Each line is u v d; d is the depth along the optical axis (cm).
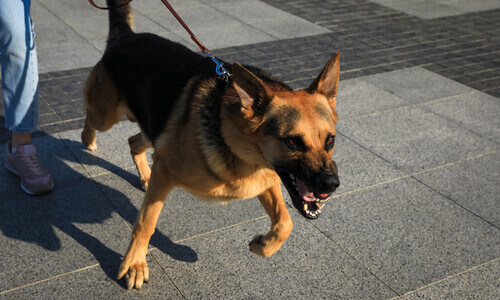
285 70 718
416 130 584
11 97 425
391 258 381
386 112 623
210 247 383
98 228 396
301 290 346
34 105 433
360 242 397
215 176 322
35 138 514
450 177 495
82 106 587
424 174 497
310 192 289
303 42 837
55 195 430
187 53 379
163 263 363
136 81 389
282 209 352
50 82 636
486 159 532
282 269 365
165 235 393
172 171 336
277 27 898
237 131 304
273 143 292
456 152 542
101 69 423
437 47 866
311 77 702
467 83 725
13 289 330
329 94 323
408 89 693
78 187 445
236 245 387
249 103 294
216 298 336
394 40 884
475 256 388
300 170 286
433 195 464
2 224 390
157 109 358
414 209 442
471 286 358
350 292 347
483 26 999
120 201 432
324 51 805
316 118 292
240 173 322
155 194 342
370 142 550
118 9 450
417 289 353
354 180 479
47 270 349
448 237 408
